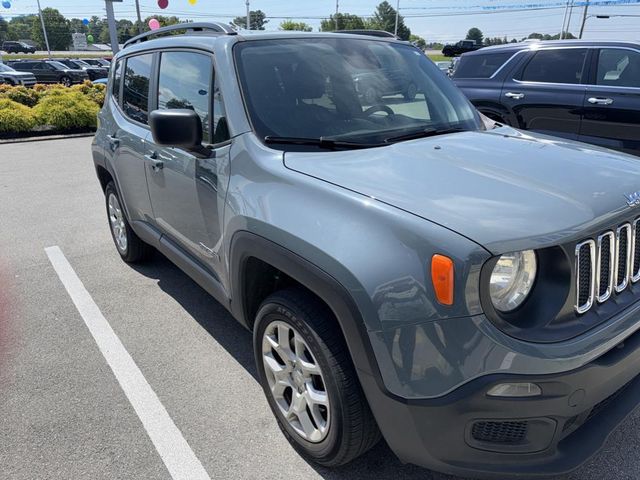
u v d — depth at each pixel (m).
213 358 3.29
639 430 2.59
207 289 3.10
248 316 2.69
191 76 3.12
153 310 3.92
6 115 13.36
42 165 9.80
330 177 2.20
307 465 2.42
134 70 3.98
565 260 1.82
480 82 7.46
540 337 1.78
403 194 2.00
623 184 2.15
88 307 3.98
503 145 2.64
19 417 2.76
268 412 2.78
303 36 3.16
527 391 1.75
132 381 3.06
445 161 2.33
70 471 2.40
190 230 3.13
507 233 1.77
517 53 7.14
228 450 2.52
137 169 3.74
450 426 1.82
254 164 2.48
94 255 5.06
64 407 2.84
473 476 1.90
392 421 1.93
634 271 2.11
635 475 2.32
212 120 2.87
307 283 2.07
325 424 2.25
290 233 2.12
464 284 1.72
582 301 1.90
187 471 2.40
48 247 5.31
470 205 1.91
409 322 1.80
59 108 13.96
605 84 6.41
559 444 1.97
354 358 1.96
